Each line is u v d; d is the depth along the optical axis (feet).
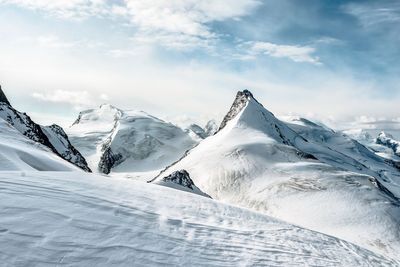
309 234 64.69
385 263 59.62
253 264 39.37
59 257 28.22
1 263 25.17
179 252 36.32
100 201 46.03
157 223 43.86
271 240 52.08
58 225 33.78
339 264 49.47
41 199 39.93
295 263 43.91
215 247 41.32
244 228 55.26
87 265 28.30
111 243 33.37
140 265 30.86
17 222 31.94
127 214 43.62
